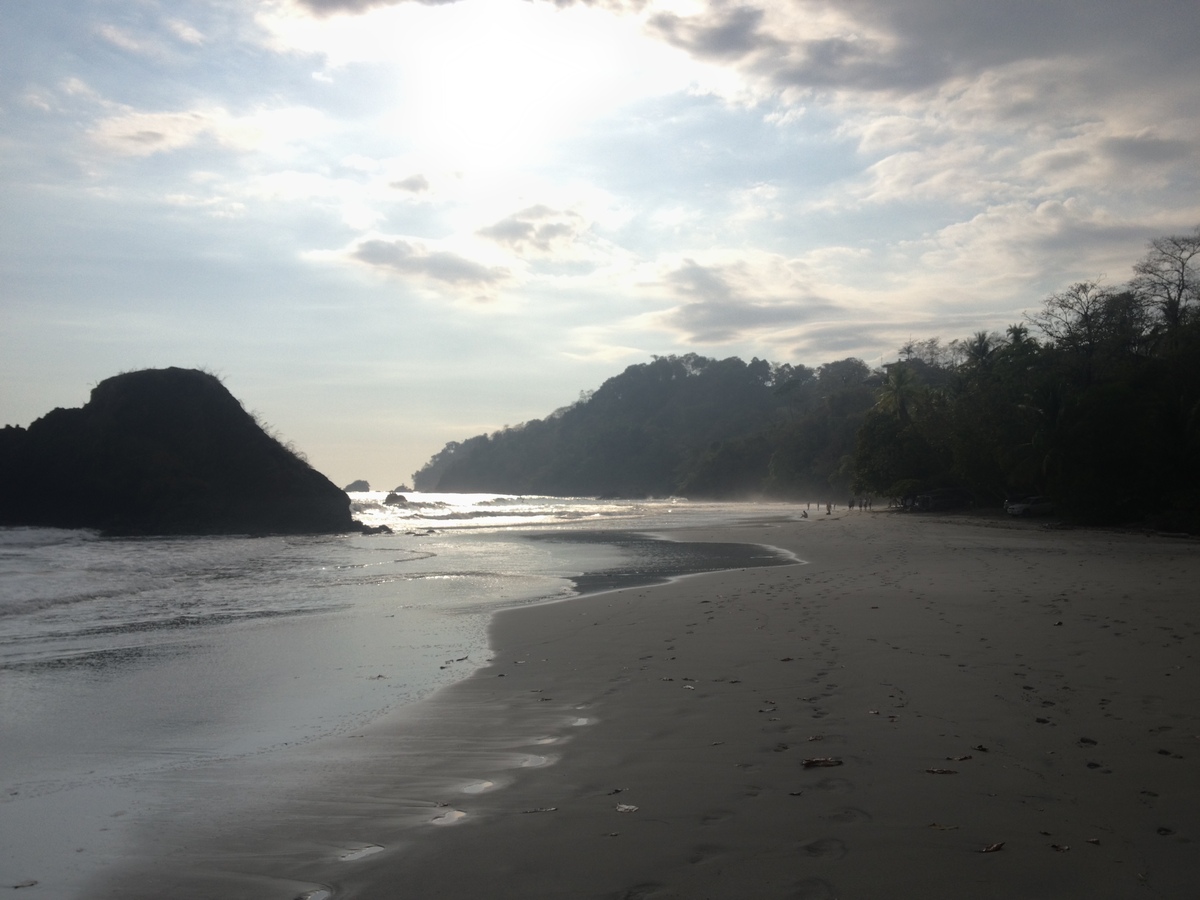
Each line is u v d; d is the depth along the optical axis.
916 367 130.00
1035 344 63.09
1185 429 37.38
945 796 5.16
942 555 26.25
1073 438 39.88
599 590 19.55
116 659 11.48
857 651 10.10
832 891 3.93
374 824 5.13
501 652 11.57
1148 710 7.08
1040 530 39.19
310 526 48.31
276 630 14.00
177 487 43.56
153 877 4.46
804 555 29.25
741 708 7.62
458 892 4.07
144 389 45.44
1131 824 4.65
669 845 4.54
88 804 5.73
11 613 16.16
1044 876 4.03
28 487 41.16
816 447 132.75
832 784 5.45
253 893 4.20
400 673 10.35
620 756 6.33
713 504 125.81
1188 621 11.76
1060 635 10.78
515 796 5.51
